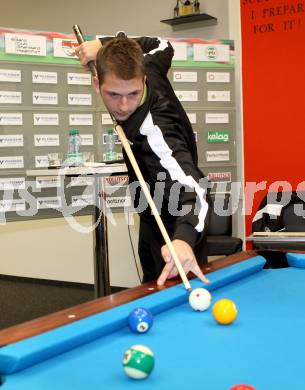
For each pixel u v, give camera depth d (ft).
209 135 14.15
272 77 13.71
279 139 13.75
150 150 5.86
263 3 13.64
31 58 12.27
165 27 15.31
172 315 4.36
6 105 12.12
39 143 12.44
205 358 3.40
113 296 4.51
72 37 12.56
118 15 15.87
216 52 14.01
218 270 5.45
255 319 4.25
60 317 3.89
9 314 13.33
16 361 3.11
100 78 5.44
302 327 4.04
